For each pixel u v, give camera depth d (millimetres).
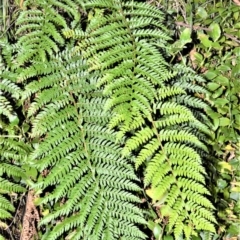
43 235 1433
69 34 1406
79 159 1318
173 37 1604
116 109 1285
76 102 1387
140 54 1359
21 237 1461
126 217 1313
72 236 1367
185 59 1569
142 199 1473
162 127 1413
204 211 1321
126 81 1312
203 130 1456
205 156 1518
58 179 1294
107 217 1309
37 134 1360
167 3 1640
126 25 1414
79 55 1432
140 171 1453
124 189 1415
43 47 1378
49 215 1318
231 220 1590
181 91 1371
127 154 1345
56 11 1469
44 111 1343
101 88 1406
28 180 1409
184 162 1335
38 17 1412
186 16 1647
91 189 1312
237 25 1666
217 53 1646
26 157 1397
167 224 1487
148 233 1501
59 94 1370
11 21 1502
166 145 1351
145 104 1291
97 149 1337
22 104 1435
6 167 1368
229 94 1605
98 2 1426
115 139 1351
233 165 1613
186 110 1366
